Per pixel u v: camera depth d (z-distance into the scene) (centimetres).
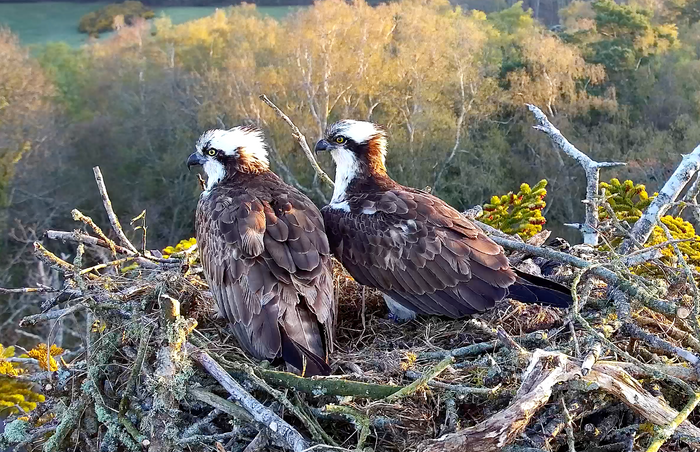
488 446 172
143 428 189
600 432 186
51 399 209
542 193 260
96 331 204
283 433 177
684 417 174
